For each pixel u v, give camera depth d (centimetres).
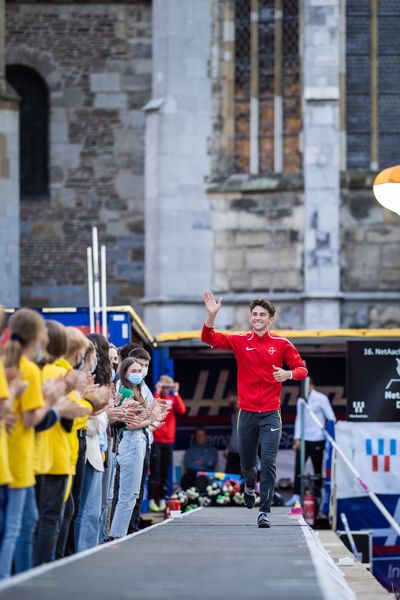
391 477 4778
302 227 7325
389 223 7319
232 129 7462
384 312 7275
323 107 7306
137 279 7925
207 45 7475
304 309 7250
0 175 7112
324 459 5350
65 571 1864
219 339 3322
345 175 7331
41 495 2558
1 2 7106
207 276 7406
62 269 7962
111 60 8000
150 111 7419
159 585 1681
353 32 7456
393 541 4784
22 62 8006
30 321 2262
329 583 1756
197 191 7419
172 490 5531
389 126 7444
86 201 7975
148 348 5859
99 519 3134
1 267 7119
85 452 2958
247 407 3316
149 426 3525
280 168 7444
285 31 7456
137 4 8006
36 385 2272
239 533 3009
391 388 4766
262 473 3288
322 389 6197
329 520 5044
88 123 8000
